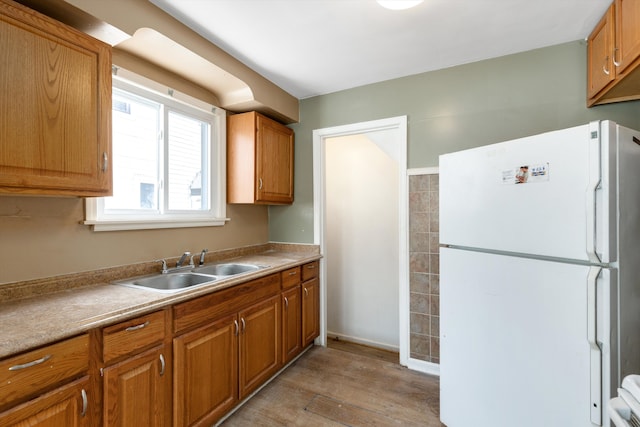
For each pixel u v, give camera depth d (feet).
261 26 5.82
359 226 11.34
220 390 5.49
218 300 5.47
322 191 9.43
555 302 3.87
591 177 3.53
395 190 10.77
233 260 8.05
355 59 7.18
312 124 9.46
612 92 5.61
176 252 6.93
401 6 5.07
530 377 4.11
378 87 8.44
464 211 5.12
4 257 4.34
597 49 5.76
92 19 4.35
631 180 3.71
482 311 4.76
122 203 6.01
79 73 4.22
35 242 4.65
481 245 4.80
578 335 3.65
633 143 3.77
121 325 3.95
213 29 5.90
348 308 11.48
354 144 11.46
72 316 3.69
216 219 7.86
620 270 3.53
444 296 5.43
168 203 6.84
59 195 4.08
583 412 3.60
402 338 8.07
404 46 6.61
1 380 2.88
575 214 3.68
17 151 3.61
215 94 7.90
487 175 4.72
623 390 2.53
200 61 6.22
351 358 8.51
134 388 4.09
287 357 7.62
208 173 7.85
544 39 6.38
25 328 3.33
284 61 7.24
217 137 8.05
